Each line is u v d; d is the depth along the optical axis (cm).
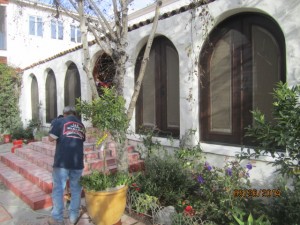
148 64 744
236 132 557
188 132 610
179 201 495
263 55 518
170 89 693
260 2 484
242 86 548
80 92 995
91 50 886
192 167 538
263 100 518
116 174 478
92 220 445
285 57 484
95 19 623
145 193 497
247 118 540
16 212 535
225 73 572
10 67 1417
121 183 453
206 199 471
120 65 502
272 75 506
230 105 565
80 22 483
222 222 423
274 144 301
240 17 546
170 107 695
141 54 755
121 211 445
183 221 421
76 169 462
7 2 1422
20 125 1390
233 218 403
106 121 438
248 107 539
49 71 1217
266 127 291
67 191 554
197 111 605
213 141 593
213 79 591
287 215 395
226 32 568
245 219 410
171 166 550
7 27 1445
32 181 661
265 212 417
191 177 536
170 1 861
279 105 279
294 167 292
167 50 697
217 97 586
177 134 679
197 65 595
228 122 570
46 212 535
